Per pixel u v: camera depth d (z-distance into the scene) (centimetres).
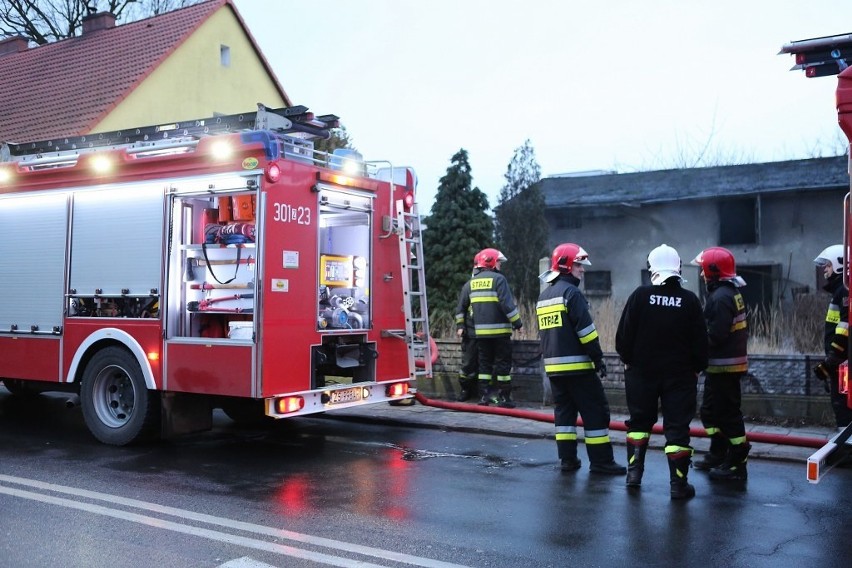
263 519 496
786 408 799
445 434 802
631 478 580
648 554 435
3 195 829
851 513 518
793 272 2194
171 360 698
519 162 1850
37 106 1962
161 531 470
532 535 468
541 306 637
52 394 1093
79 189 772
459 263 1319
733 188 2238
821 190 2145
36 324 794
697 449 712
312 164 729
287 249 676
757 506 533
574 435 638
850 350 458
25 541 450
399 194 808
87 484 585
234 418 855
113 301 746
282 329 669
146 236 724
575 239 2420
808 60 613
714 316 598
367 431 820
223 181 681
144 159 726
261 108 730
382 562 419
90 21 2320
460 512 515
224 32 2205
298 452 712
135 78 1906
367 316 768
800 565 420
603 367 618
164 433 714
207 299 713
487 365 912
